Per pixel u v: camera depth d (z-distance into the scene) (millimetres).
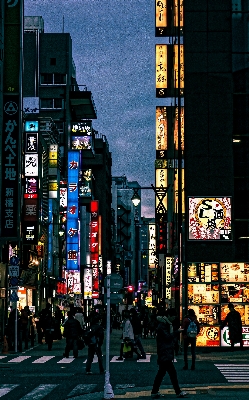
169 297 55156
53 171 69188
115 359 28656
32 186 50562
